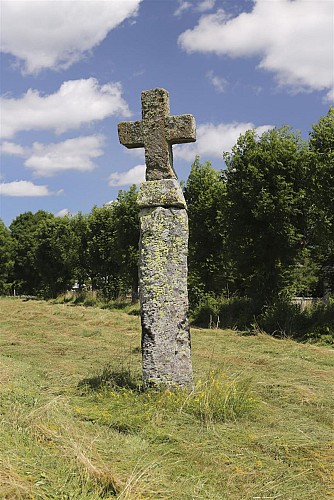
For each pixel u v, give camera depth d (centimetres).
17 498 366
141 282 741
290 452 526
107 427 588
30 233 5175
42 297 4200
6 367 870
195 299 2108
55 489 393
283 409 689
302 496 434
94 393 724
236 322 1770
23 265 5078
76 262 3775
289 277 1847
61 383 817
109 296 3269
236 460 503
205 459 500
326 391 791
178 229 746
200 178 2247
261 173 1731
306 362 1066
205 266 2145
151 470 461
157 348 723
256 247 1784
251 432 583
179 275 739
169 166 761
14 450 451
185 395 686
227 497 430
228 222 1838
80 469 433
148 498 405
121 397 699
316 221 1645
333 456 516
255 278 1833
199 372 924
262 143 1797
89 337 1462
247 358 1112
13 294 5162
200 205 2142
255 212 1708
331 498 433
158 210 746
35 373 881
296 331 1538
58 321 1888
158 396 684
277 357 1120
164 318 727
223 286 2220
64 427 538
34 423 530
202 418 621
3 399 621
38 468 423
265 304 1756
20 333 1526
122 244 2767
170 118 758
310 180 1538
